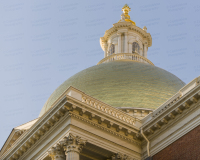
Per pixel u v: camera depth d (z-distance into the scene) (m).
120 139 49.28
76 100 46.38
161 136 48.53
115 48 88.62
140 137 50.22
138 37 90.62
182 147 45.94
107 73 68.38
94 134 47.31
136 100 63.00
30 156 50.50
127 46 88.12
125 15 97.25
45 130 48.62
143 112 61.34
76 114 46.66
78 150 45.66
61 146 46.16
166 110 47.66
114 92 64.19
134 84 65.44
